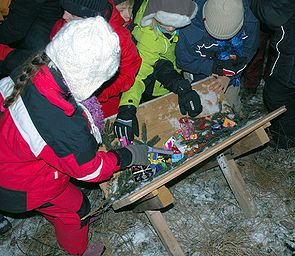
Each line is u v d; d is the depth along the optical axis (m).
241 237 2.61
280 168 3.03
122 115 2.24
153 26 2.26
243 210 2.71
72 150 1.62
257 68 3.32
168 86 2.45
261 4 2.29
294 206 2.79
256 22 2.40
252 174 3.00
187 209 2.79
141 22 2.26
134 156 1.99
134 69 2.28
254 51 2.54
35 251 2.63
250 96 3.54
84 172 1.71
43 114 1.54
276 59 2.53
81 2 1.86
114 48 1.47
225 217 2.74
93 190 2.92
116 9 2.10
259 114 2.32
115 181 2.07
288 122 2.93
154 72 2.47
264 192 2.89
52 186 1.91
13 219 2.80
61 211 2.11
